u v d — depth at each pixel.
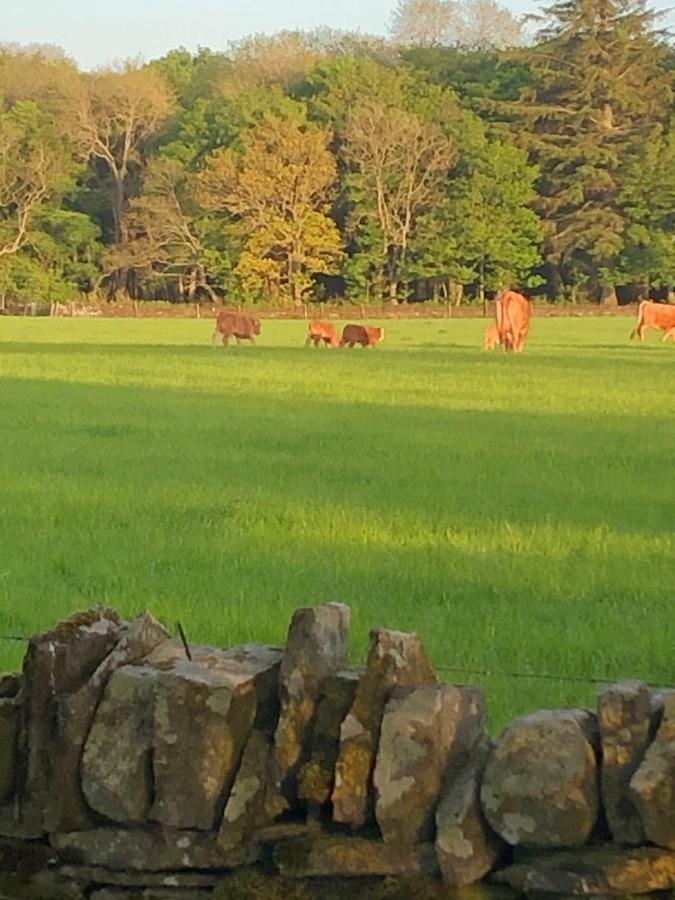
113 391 41.78
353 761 5.81
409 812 5.72
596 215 134.25
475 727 5.97
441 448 27.14
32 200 133.75
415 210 136.12
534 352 65.75
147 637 6.33
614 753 5.61
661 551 16.00
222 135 135.62
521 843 5.64
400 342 79.62
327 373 50.31
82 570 14.70
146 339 83.38
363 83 138.62
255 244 131.88
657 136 135.62
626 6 138.50
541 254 138.38
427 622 11.98
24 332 92.19
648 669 10.47
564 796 5.59
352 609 12.51
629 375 48.97
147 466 24.34
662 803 5.47
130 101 136.88
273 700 6.12
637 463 24.84
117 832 6.07
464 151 135.50
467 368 53.06
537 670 10.37
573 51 138.25
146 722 6.07
